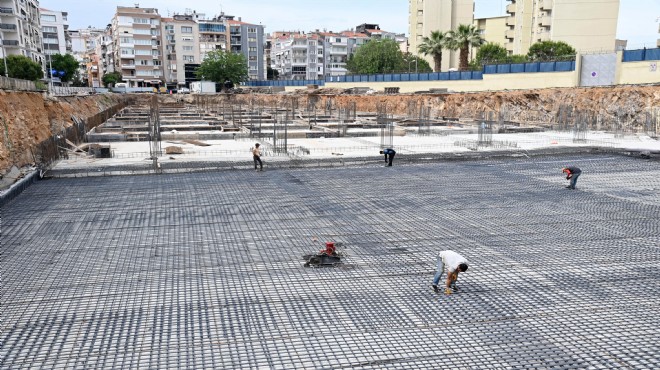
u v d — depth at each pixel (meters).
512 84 43.88
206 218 12.80
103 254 10.11
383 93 54.53
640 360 6.18
